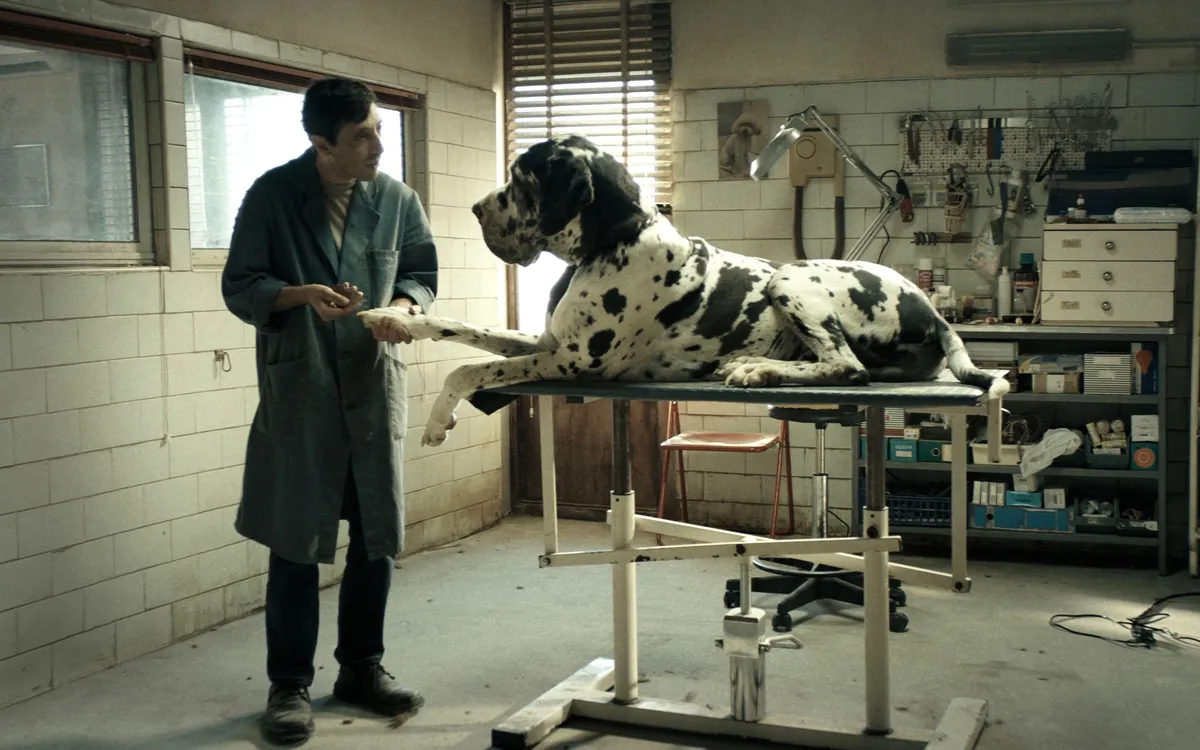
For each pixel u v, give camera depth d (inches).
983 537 192.1
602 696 126.0
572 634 154.1
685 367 103.7
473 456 213.8
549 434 115.6
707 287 102.1
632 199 98.9
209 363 153.6
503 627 157.5
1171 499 191.0
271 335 116.5
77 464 135.1
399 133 197.0
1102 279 176.1
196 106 156.4
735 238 208.8
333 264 118.0
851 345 101.2
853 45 199.5
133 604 143.6
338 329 117.2
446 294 203.0
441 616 162.6
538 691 133.7
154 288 144.7
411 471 195.5
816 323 98.8
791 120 173.5
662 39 210.2
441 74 200.8
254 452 119.0
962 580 106.7
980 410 105.9
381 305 119.8
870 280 102.3
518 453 229.6
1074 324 178.9
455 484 208.4
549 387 101.8
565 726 123.9
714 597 170.4
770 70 204.2
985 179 194.7
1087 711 126.3
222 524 156.8
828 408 115.8
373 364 119.0
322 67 172.7
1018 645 148.6
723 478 213.2
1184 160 179.9
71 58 137.5
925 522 188.5
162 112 145.9
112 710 127.5
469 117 209.0
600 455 223.1
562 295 105.6
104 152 142.2
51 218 136.2
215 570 156.0
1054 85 191.2
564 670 140.6
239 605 160.4
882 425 108.1
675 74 209.9
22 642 129.4
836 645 148.3
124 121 144.6
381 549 120.3
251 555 162.1
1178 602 167.2
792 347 103.7
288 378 115.5
